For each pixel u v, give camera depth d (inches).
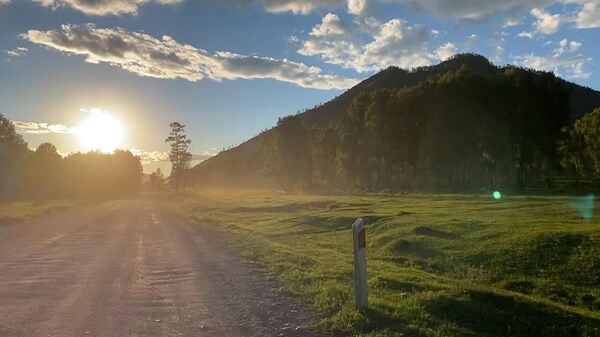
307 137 4756.4
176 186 5452.8
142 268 583.8
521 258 765.3
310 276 496.1
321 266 575.2
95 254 723.4
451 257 818.8
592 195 2218.3
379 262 735.1
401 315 326.6
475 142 3181.6
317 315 344.8
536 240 822.5
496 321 346.3
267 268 580.1
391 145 3676.2
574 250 753.6
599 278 658.2
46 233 1096.8
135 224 1418.6
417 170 3597.4
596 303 591.2
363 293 336.8
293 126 4726.9
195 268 583.8
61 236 1022.4
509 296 406.0
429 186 3484.3
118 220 1608.0
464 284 475.8
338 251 937.5
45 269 576.4
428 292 406.9
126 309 372.5
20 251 759.1
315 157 4643.2
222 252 749.3
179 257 689.6
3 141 3326.8
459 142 3184.1
